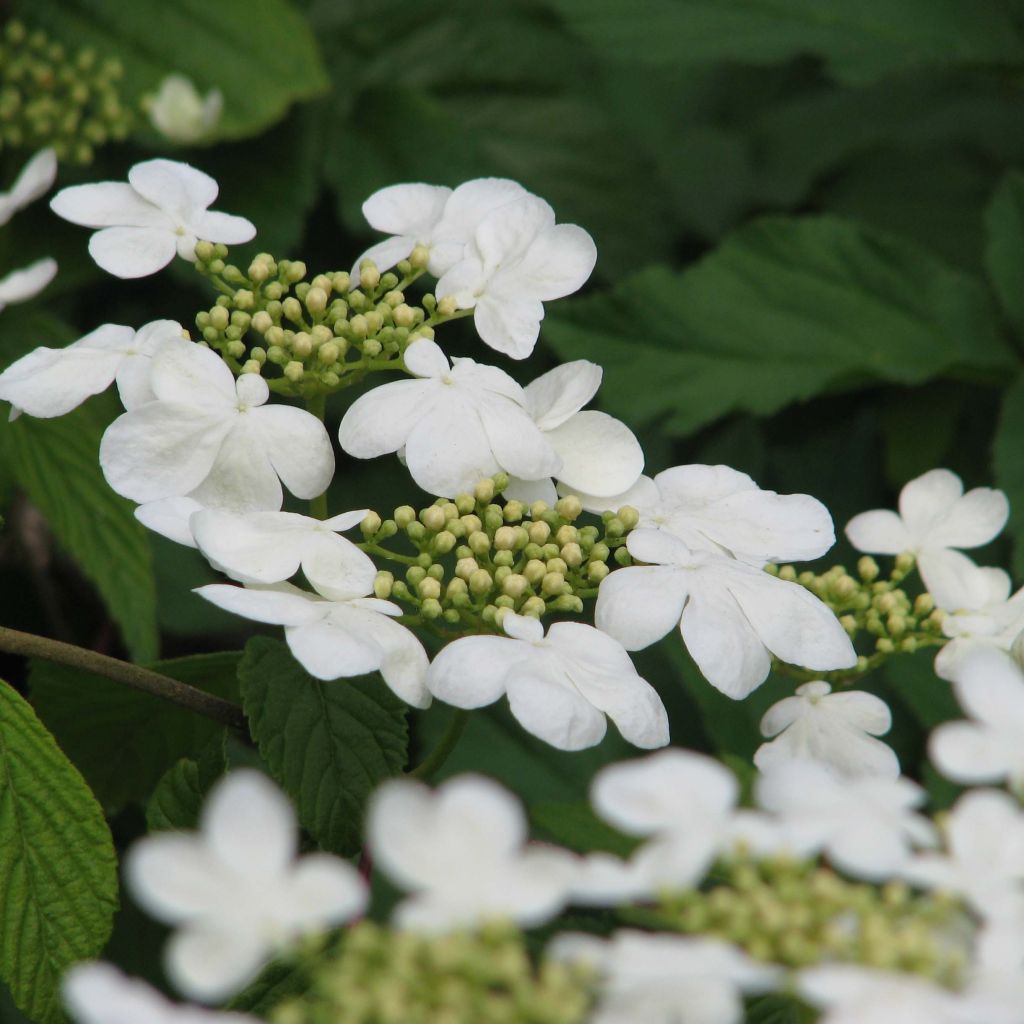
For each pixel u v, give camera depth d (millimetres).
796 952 764
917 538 889
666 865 766
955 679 867
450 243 877
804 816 774
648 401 1006
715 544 854
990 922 766
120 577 922
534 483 862
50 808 846
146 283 1026
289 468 843
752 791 874
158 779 902
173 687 856
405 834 757
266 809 757
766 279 1021
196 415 841
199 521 829
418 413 846
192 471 840
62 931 843
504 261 872
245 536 834
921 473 1019
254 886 755
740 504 858
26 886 844
